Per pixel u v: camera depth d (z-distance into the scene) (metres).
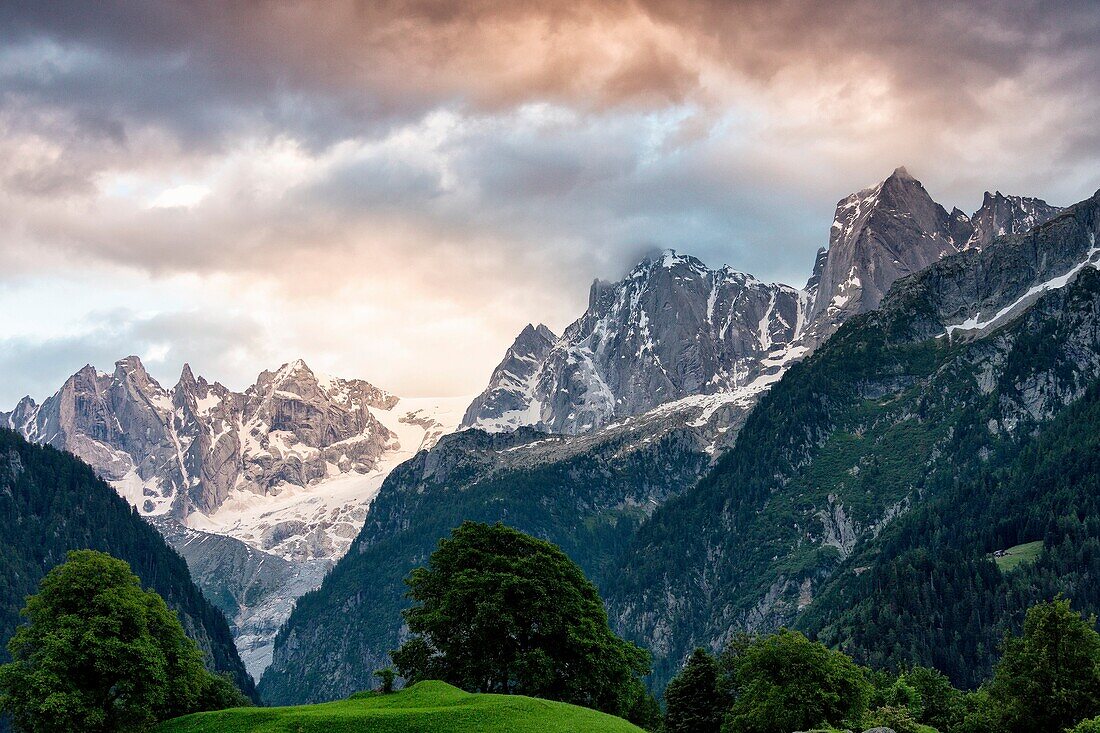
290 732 101.50
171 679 126.75
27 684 117.44
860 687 142.62
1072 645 139.62
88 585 127.00
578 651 134.12
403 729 100.31
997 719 144.00
